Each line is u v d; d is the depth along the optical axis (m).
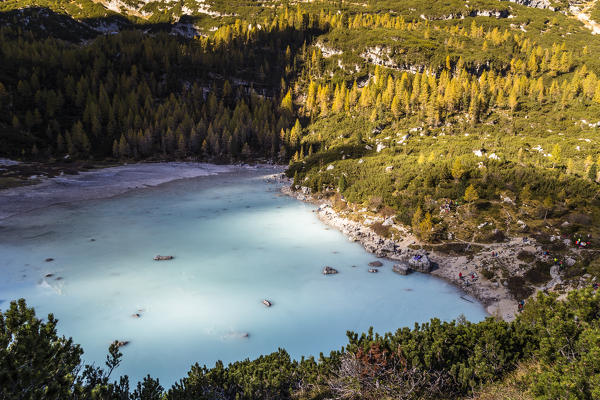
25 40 189.50
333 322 33.53
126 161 126.19
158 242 52.69
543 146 96.38
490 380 12.41
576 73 154.75
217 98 182.25
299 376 15.09
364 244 55.25
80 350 9.77
